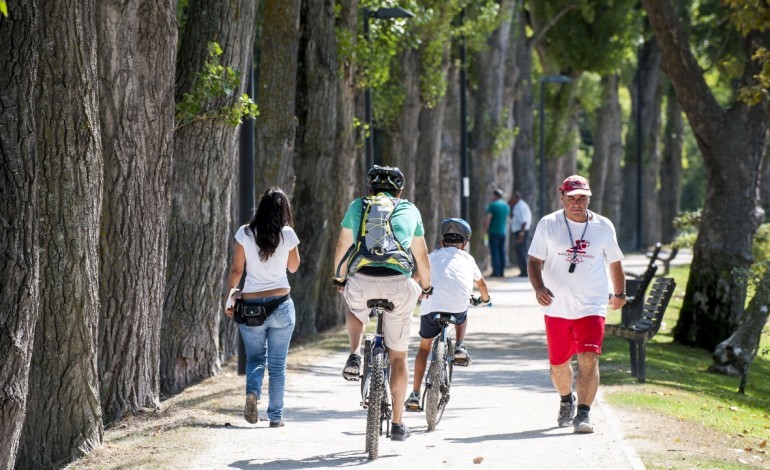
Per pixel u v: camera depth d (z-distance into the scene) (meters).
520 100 151.25
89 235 32.28
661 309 44.69
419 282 31.16
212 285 46.88
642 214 191.88
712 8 134.75
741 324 56.09
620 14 158.12
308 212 67.62
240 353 48.28
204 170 46.06
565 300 32.84
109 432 34.97
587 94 171.50
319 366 52.56
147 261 37.28
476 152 130.75
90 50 31.78
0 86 26.44
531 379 47.34
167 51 37.44
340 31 70.50
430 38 95.56
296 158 67.69
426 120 105.00
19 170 26.45
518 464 28.34
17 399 26.28
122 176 36.41
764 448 34.16
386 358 30.67
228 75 44.41
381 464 28.73
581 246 32.66
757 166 65.38
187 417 36.78
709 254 65.62
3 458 26.19
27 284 26.48
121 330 36.69
